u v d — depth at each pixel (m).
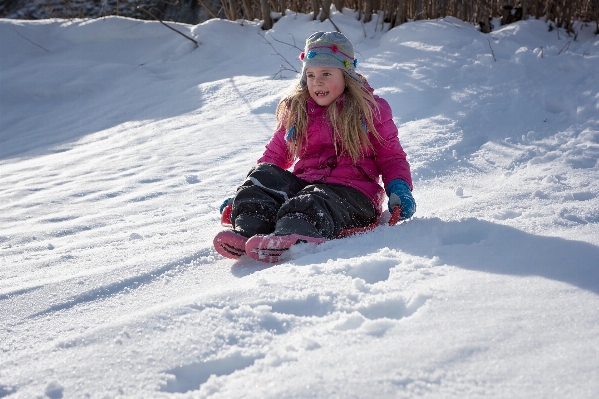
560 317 1.45
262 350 1.44
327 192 2.47
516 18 7.54
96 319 1.78
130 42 8.51
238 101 6.08
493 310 1.52
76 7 11.42
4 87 7.51
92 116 6.65
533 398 1.13
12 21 8.87
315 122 2.79
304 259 2.09
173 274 2.16
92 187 4.02
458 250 2.06
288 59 7.23
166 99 6.68
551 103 5.19
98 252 2.61
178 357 1.43
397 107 5.21
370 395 1.17
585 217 2.44
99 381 1.36
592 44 6.59
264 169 2.55
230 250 2.27
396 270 1.88
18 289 2.06
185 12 12.38
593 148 3.96
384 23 7.73
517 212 2.57
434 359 1.29
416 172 3.66
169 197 3.64
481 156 4.05
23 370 1.45
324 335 1.47
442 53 6.48
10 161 5.37
